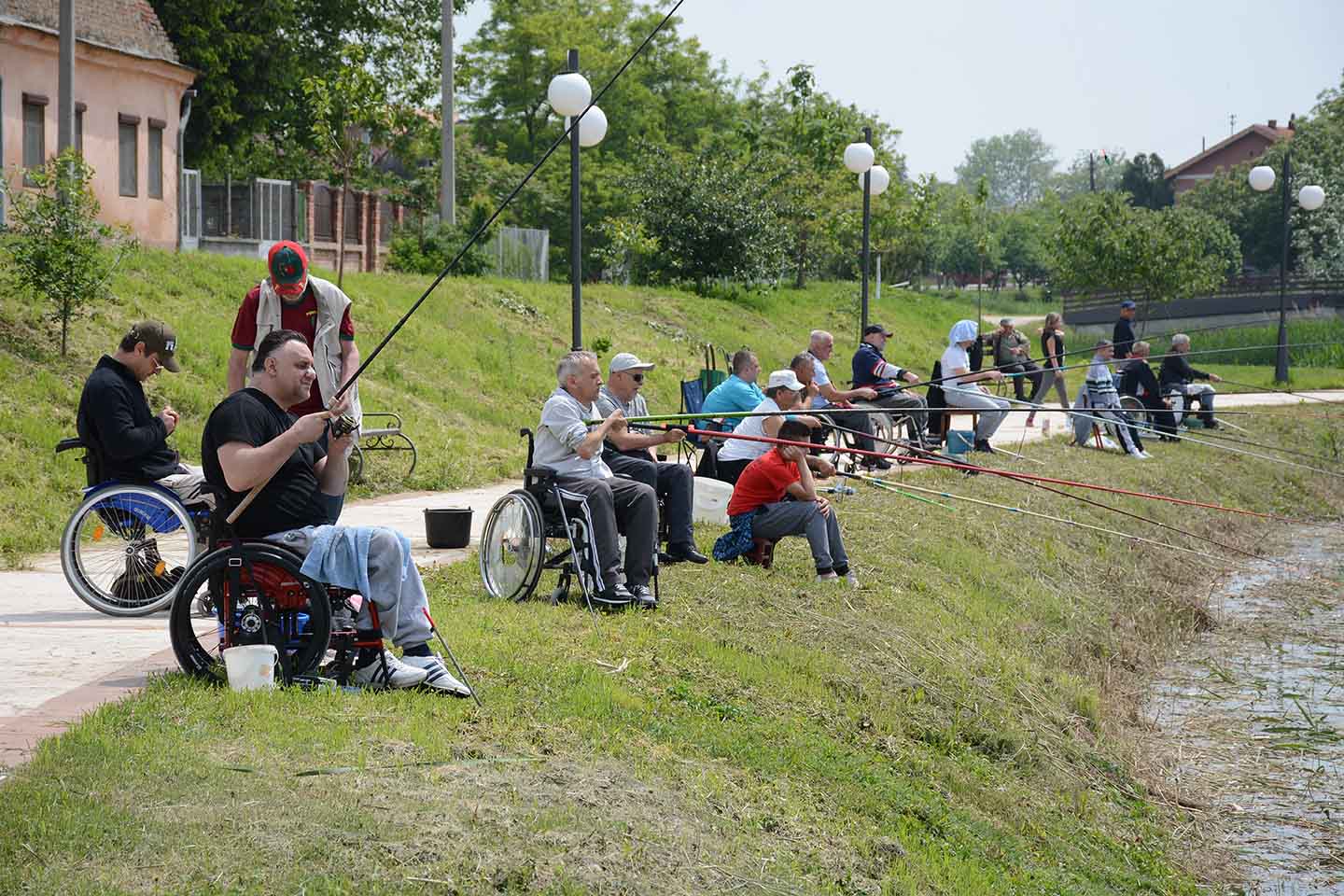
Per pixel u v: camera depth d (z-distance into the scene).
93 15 27.55
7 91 25.02
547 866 5.07
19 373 16.69
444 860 4.92
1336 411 31.00
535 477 9.71
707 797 6.42
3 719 6.24
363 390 20.98
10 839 4.67
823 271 60.22
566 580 9.84
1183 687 12.37
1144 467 21.36
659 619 9.38
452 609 8.97
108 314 19.75
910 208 54.06
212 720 6.14
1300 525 21.88
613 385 11.63
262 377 6.99
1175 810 9.20
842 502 15.21
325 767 5.65
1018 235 99.06
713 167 42.22
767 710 8.12
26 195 18.66
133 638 8.22
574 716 7.03
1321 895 7.98
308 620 6.88
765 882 5.61
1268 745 10.68
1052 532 16.08
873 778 7.59
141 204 28.89
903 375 18.03
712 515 13.17
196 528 9.27
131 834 4.79
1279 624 14.96
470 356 25.23
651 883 5.20
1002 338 24.19
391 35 44.12
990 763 8.87
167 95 29.72
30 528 12.66
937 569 12.96
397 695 6.76
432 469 17.66
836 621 10.09
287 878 4.60
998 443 21.91
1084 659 12.18
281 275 9.15
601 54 65.31
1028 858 7.55
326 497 7.16
